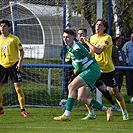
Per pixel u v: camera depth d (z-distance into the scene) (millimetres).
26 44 47344
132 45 34219
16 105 28500
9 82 32125
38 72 38031
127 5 49656
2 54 24203
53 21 42062
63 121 22547
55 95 32406
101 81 24578
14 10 32219
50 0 32562
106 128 20703
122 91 38438
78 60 20750
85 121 22781
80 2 35188
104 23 23203
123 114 23625
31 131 19641
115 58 32594
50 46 43750
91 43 23641
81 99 21109
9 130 19859
